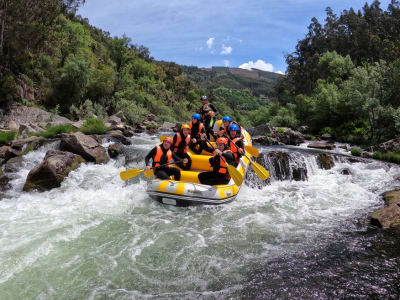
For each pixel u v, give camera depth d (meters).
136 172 5.96
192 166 6.59
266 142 13.83
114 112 24.27
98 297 3.06
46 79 20.50
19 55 18.83
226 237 4.47
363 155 11.26
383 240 4.23
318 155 8.98
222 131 7.04
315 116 20.59
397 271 3.41
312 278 3.32
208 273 3.51
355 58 41.44
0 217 5.01
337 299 2.92
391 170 8.75
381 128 14.28
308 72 41.75
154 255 3.92
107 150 9.39
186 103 56.69
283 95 44.72
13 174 7.28
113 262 3.73
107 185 6.82
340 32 44.31
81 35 34.84
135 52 46.00
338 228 4.75
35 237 4.30
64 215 5.15
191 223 4.99
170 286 3.26
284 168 8.09
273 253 3.96
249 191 6.94
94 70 25.02
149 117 25.78
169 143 5.91
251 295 3.05
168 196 5.57
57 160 6.90
